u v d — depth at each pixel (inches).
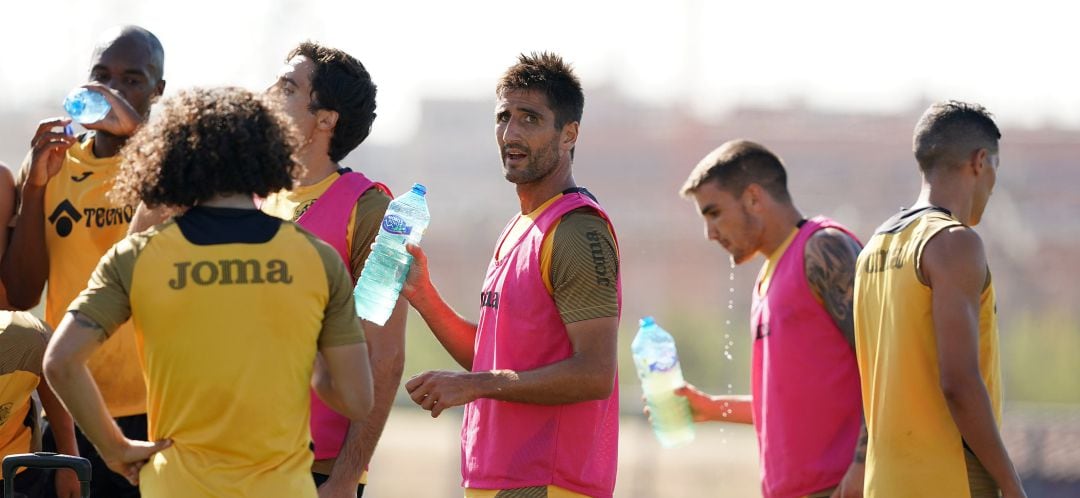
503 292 658.2
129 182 509.7
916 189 4340.6
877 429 657.6
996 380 653.3
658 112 5772.6
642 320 942.4
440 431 2974.9
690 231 4370.1
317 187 680.4
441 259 4773.6
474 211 5000.0
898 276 646.5
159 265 490.0
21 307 729.6
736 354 3619.6
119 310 490.6
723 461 2662.4
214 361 487.2
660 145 4662.9
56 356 478.6
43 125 696.4
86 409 484.1
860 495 738.8
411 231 661.3
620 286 657.6
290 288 497.7
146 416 711.7
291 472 500.4
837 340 801.6
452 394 609.6
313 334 505.4
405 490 2361.0
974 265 619.8
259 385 490.6
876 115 4638.3
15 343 621.6
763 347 842.2
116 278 492.4
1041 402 3243.1
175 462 491.2
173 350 487.8
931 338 633.6
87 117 684.1
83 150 724.0
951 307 616.7
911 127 4478.3
